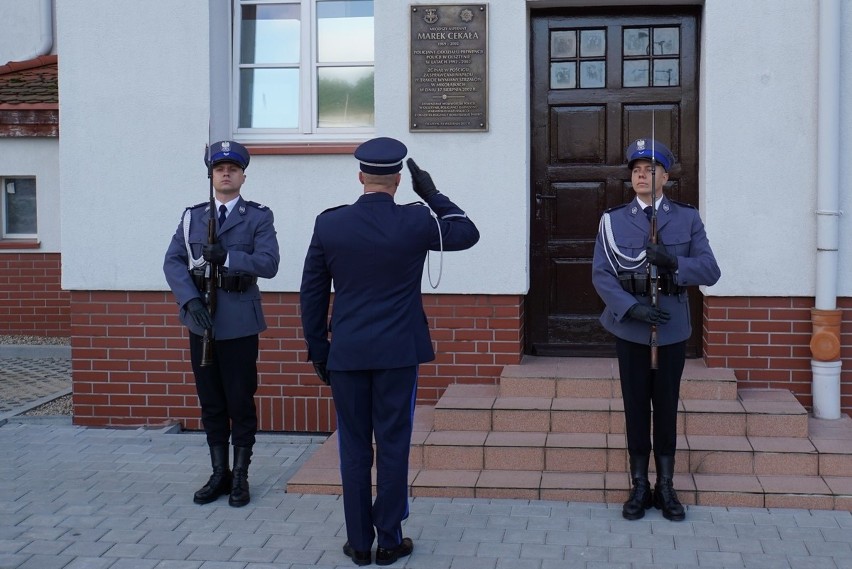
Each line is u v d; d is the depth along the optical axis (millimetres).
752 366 6434
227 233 5605
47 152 11461
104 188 7078
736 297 6426
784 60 6305
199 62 6961
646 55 6898
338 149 6848
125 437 6977
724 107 6363
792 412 5816
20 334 11602
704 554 4758
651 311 5031
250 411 5672
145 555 4844
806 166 6312
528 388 6320
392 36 6723
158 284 7074
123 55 7016
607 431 5980
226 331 5520
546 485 5555
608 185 6984
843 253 6289
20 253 11555
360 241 4691
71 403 8180
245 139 7219
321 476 5832
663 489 5266
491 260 6688
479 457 5812
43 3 12578
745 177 6363
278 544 4988
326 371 4914
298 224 6922
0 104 11266
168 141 7016
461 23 6641
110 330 7164
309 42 7203
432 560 4746
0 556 4820
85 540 5035
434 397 6805
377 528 4742
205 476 6094
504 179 6660
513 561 4715
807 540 4914
